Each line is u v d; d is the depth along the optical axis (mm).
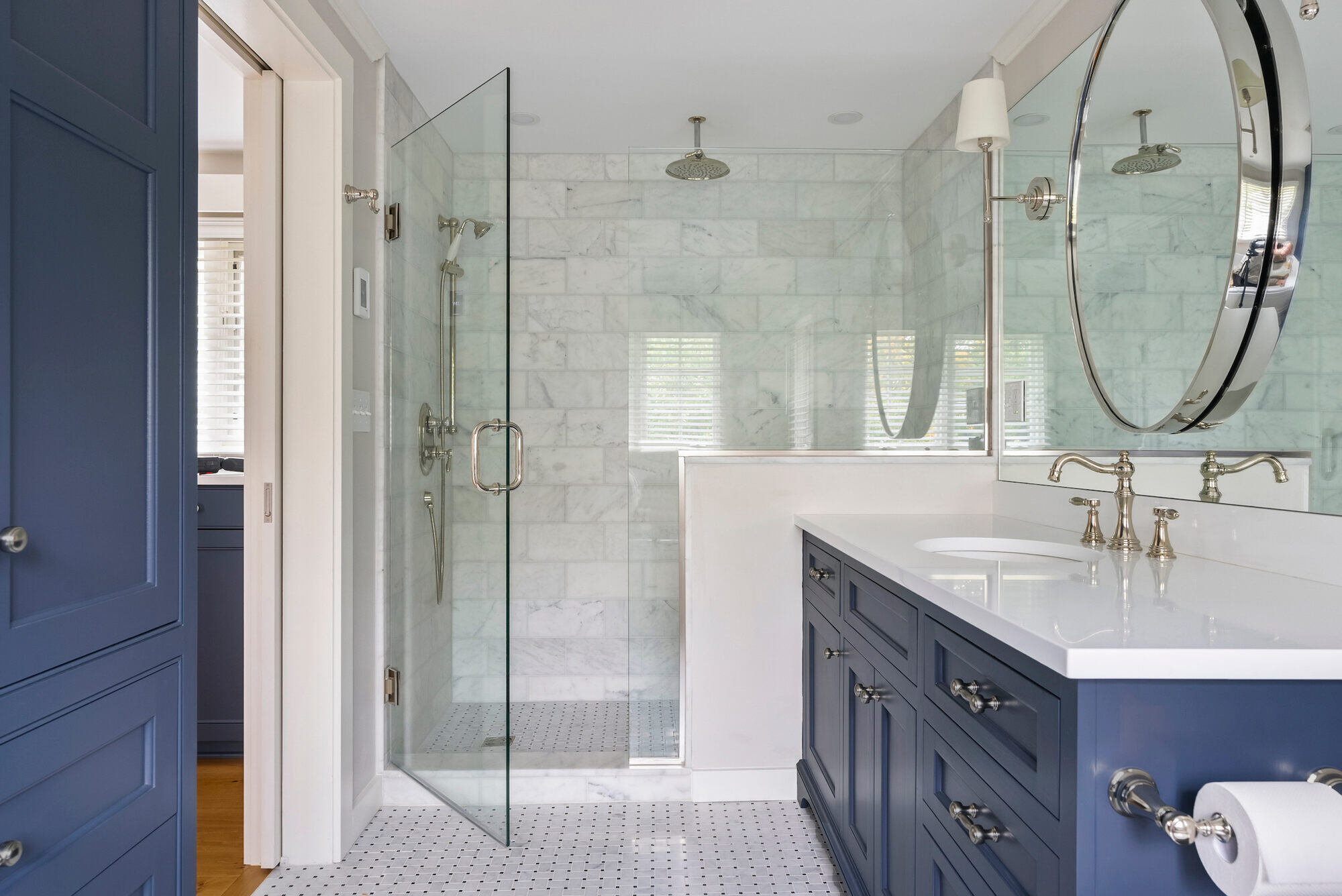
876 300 2652
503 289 2252
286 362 2287
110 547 1127
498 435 2309
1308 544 1386
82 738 1064
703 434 2643
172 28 1263
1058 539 1964
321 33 2184
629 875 2193
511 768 2703
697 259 2639
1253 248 1472
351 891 2127
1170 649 913
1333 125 1328
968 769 1252
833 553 2162
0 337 929
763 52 2719
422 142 2574
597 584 3705
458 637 2414
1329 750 936
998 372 2633
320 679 2291
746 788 2646
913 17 2488
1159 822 844
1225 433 1595
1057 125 2316
